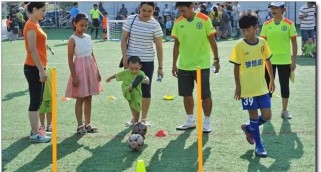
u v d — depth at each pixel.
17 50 20.41
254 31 6.32
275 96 10.19
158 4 32.72
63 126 8.03
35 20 6.83
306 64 14.70
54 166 5.10
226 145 6.87
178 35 7.51
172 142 7.06
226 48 20.23
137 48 7.54
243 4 32.47
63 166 6.10
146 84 7.68
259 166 6.00
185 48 7.48
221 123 8.08
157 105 9.53
